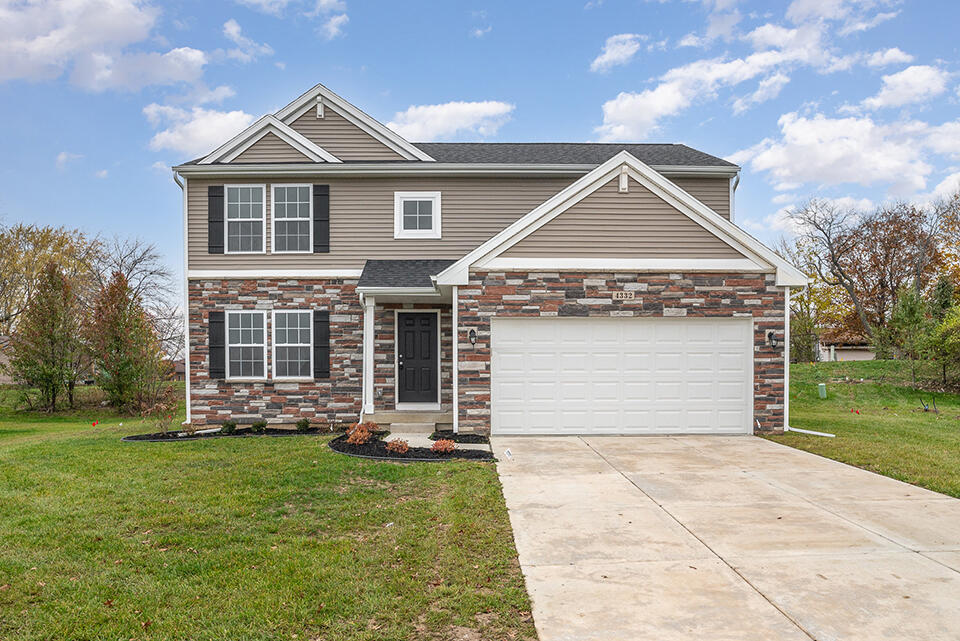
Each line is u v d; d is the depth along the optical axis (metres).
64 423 20.81
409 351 14.06
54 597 4.66
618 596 4.57
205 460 9.64
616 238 11.88
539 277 11.82
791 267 11.95
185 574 5.09
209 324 14.11
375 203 14.41
